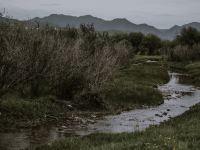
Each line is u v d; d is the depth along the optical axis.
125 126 24.52
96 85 30.88
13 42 23.39
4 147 17.38
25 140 18.98
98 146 15.28
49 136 20.23
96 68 30.98
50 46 27.39
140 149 13.42
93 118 27.08
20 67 23.88
